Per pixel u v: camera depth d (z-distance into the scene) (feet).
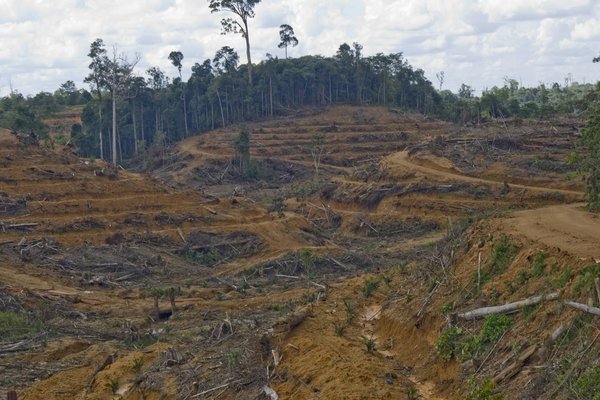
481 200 188.55
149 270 156.46
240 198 202.18
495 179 197.77
